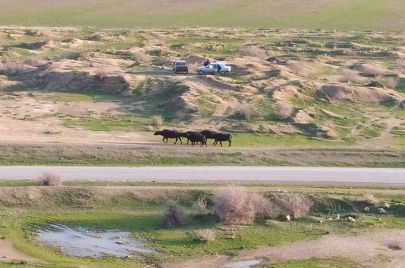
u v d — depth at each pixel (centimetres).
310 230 3722
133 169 4456
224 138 5044
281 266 3253
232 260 3334
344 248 3475
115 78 6912
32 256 3341
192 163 4634
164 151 4728
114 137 5288
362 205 4000
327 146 5216
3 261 3234
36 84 7138
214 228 3716
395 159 4800
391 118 6097
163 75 7300
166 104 6294
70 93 6819
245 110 5888
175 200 4019
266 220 3831
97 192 4025
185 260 3338
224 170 4488
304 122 5784
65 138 5162
